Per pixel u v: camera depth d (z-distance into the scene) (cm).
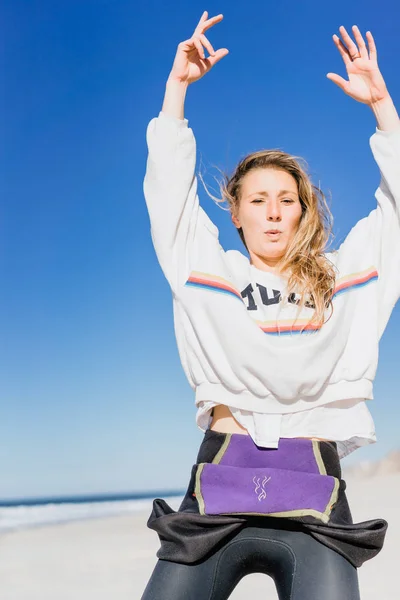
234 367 245
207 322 254
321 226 278
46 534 1046
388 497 1056
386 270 267
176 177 269
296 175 279
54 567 754
